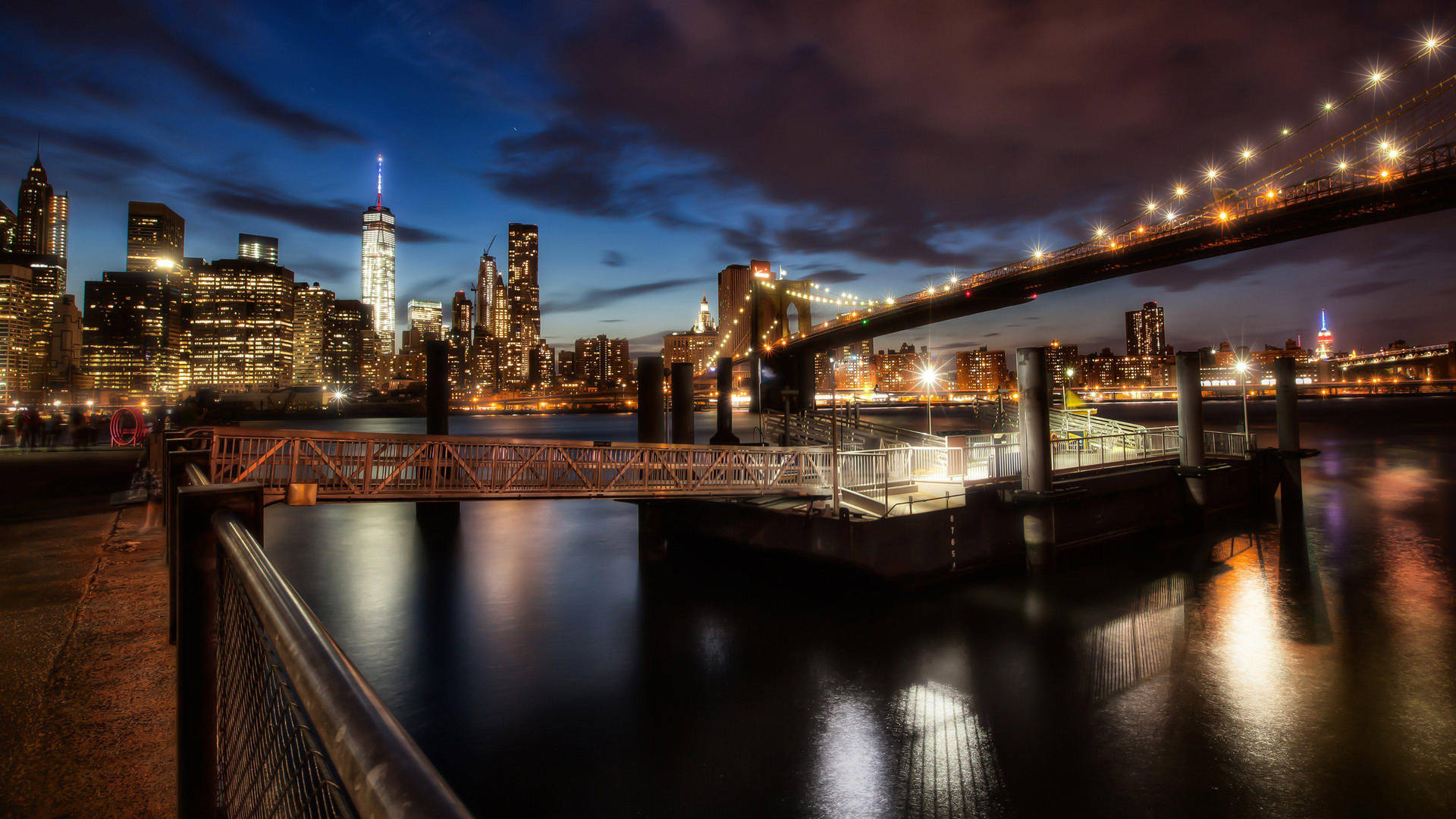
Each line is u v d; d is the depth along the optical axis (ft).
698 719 40.55
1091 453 90.68
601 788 34.14
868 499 64.54
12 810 9.10
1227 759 35.99
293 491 46.06
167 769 10.36
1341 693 42.93
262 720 5.17
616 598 63.00
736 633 53.83
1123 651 49.78
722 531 73.67
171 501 20.93
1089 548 75.92
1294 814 31.65
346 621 57.21
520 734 38.96
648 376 86.79
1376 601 60.80
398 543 89.20
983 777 34.71
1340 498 113.91
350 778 2.43
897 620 55.93
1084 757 36.45
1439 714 40.11
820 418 137.18
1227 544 81.35
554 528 101.40
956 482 69.62
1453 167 158.20
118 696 12.75
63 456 112.57
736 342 510.17
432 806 1.80
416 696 43.37
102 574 22.33
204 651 7.17
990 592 62.39
